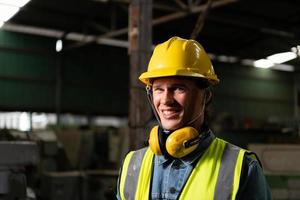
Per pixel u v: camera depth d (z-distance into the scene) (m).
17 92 11.40
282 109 16.47
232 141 7.39
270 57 14.91
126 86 13.23
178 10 8.56
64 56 12.23
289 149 4.75
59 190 6.86
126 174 1.64
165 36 12.68
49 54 11.97
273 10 11.32
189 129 1.48
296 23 12.31
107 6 10.57
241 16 11.57
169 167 1.54
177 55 1.55
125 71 13.23
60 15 10.99
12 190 3.46
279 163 4.76
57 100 11.96
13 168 3.50
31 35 11.74
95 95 12.66
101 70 12.80
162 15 11.04
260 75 15.98
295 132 8.22
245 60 15.31
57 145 7.84
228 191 1.42
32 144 3.63
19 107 11.39
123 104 13.14
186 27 12.16
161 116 1.54
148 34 5.02
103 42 12.75
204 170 1.48
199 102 1.54
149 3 5.06
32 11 10.56
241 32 12.93
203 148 1.52
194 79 1.52
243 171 1.44
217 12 11.14
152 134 1.56
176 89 1.51
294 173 4.68
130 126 4.85
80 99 12.38
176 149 1.47
